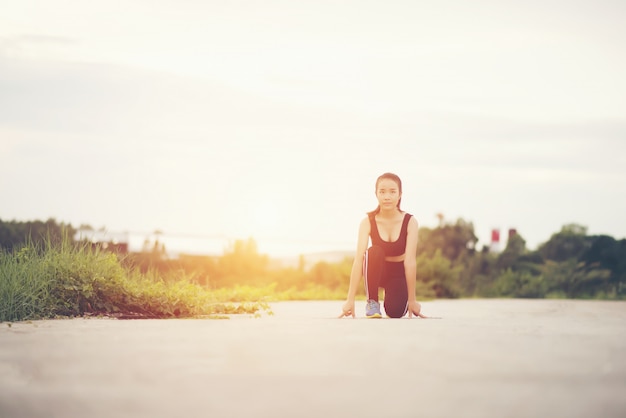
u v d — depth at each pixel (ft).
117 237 39.17
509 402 6.19
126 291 19.95
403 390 6.72
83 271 20.06
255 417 5.68
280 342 10.51
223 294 32.22
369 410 5.91
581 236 60.34
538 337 11.51
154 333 12.17
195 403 6.19
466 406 6.04
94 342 10.56
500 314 22.49
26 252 20.08
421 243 59.21
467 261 60.75
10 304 17.94
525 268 59.21
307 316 20.20
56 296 19.38
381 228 19.22
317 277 46.11
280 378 7.35
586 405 6.07
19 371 7.79
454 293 49.19
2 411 5.94
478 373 7.63
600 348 9.91
